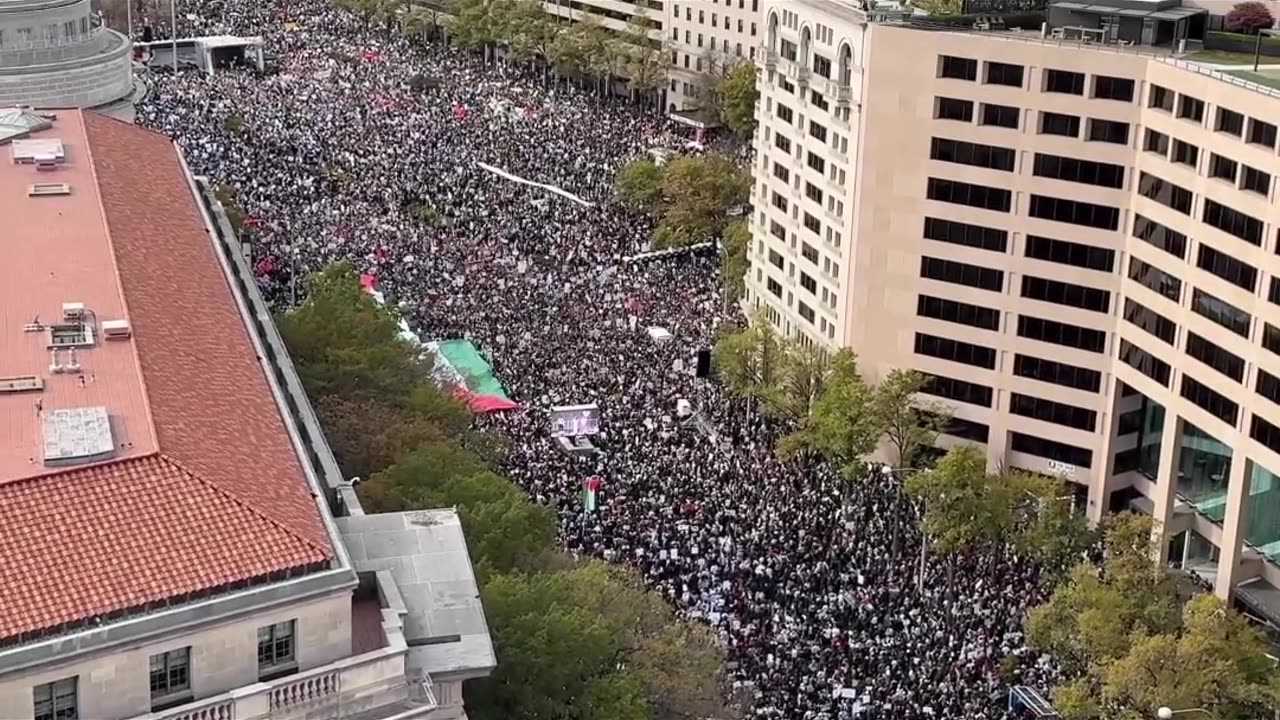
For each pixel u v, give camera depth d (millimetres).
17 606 65562
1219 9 148875
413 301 171000
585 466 133250
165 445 74375
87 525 69375
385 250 187250
